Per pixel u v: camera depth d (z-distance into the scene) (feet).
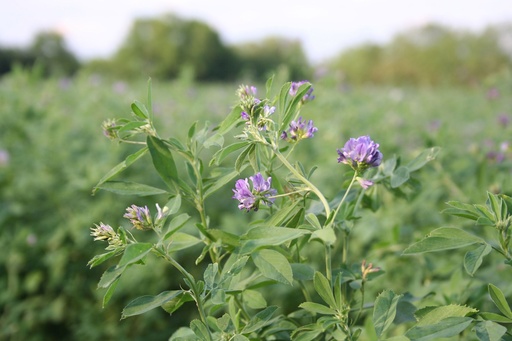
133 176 14.89
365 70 101.76
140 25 120.06
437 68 89.10
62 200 14.56
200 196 5.25
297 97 4.91
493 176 9.84
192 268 13.37
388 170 6.04
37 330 13.33
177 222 4.50
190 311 13.25
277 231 4.36
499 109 23.17
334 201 5.91
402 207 10.42
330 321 4.66
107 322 12.89
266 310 4.86
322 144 15.66
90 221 13.60
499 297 4.38
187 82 26.22
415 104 29.55
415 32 96.43
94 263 4.33
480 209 4.63
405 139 17.70
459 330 4.15
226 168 5.58
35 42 122.52
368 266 5.20
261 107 4.91
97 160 15.57
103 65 119.34
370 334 6.03
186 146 5.35
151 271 12.87
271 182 5.34
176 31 121.29
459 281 6.72
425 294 6.50
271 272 4.25
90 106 21.50
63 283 13.48
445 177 9.90
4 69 121.29
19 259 13.64
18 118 18.43
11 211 14.28
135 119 5.39
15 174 15.78
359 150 4.61
